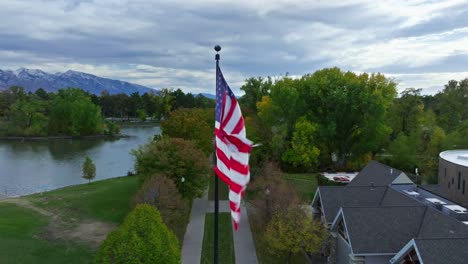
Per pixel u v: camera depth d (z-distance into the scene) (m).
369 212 25.72
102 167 73.19
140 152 41.50
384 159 63.09
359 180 40.56
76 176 64.44
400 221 25.23
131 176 62.56
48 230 36.19
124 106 175.12
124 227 21.67
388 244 23.70
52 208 42.88
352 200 31.38
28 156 83.56
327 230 28.72
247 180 12.00
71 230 36.47
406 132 69.12
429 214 25.42
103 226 37.72
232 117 12.46
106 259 20.69
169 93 175.25
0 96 137.62
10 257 28.64
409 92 69.88
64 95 126.56
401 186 36.16
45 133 118.25
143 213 22.23
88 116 120.94
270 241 28.86
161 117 182.38
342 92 60.72
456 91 87.38
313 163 63.66
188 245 32.81
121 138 118.88
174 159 39.28
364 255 23.31
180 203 34.69
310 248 27.36
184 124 55.03
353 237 24.05
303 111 64.31
